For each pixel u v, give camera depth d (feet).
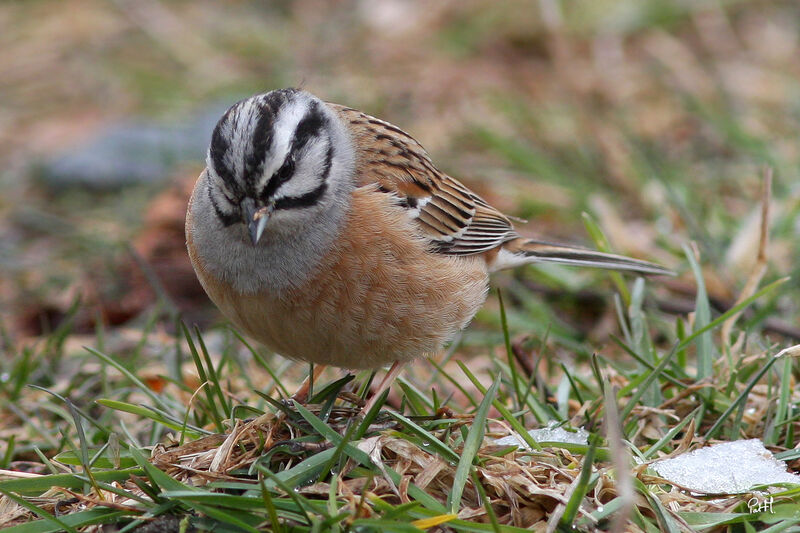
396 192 29.50
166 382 34.45
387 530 21.24
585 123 54.54
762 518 22.67
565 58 62.39
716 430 27.02
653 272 34.58
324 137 28.27
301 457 25.03
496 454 24.73
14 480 23.89
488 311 40.14
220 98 61.00
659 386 28.89
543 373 34.81
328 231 27.30
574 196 47.91
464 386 34.53
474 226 32.27
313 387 31.30
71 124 61.41
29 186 56.34
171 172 55.11
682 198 45.83
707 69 59.31
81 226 51.16
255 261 27.14
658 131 54.24
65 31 70.03
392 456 24.79
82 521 22.52
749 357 31.01
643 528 22.53
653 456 25.72
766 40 62.08
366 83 59.98
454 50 64.49
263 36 66.80
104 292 45.39
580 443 26.61
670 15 64.03
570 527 22.02
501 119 55.52
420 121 56.70
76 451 26.55
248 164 26.58
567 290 40.93
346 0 72.02
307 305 27.37
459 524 21.85
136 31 69.56
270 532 21.95
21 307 45.09
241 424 25.63
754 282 33.55
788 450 25.66
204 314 43.47
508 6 65.87
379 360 28.89
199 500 22.34
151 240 48.24
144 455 24.84
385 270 27.68
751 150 49.29
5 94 64.80
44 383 35.06
